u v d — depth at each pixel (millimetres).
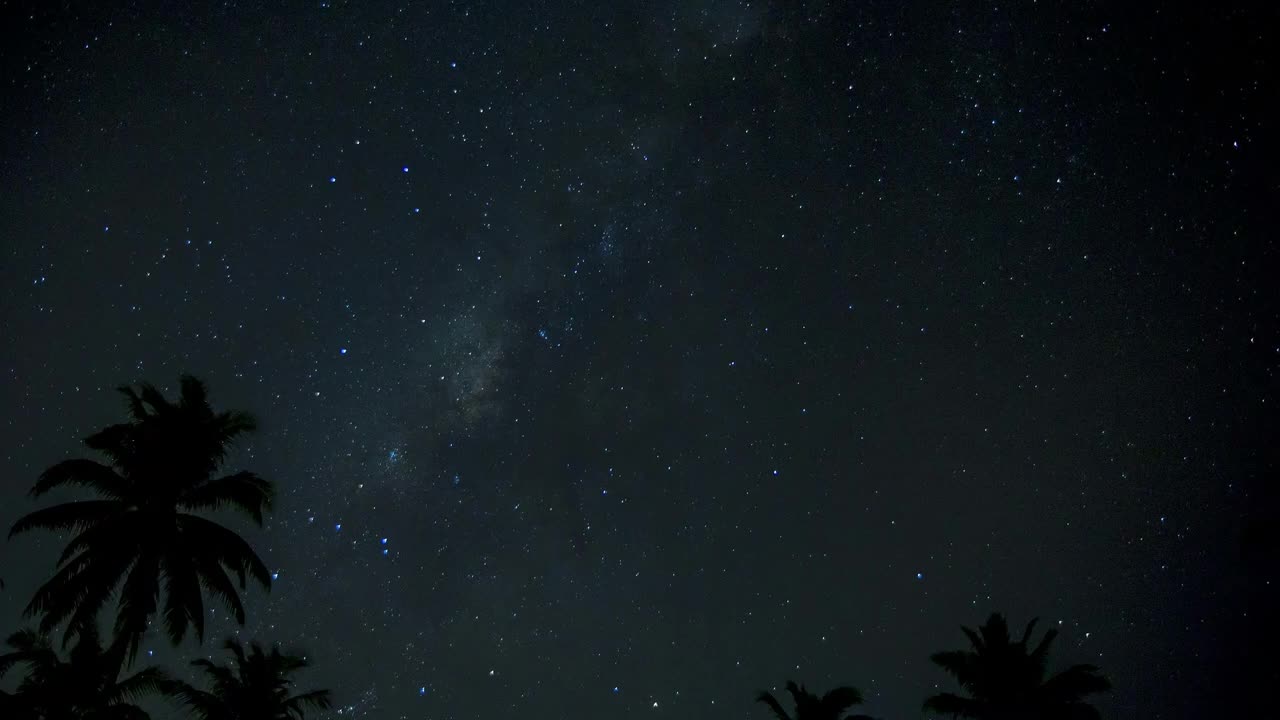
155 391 22719
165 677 23875
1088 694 26078
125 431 22469
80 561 21953
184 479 22500
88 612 20938
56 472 21844
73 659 22234
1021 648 26578
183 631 21000
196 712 24109
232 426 23281
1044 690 26031
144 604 21047
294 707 25938
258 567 22703
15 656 23719
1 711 21391
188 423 22594
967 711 26438
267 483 23344
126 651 22094
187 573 21469
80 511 22328
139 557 21672
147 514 21875
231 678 25672
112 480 22344
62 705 21484
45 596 21375
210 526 22359
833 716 26531
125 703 22422
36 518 21969
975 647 27188
